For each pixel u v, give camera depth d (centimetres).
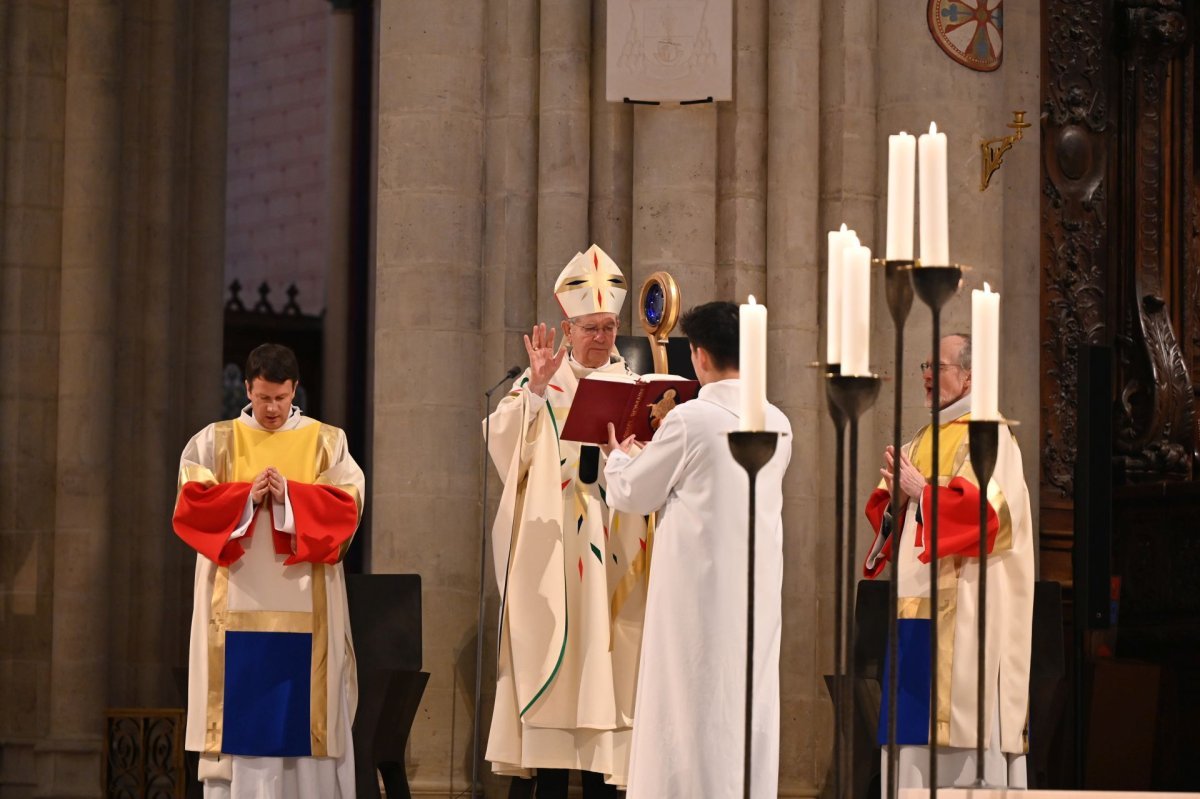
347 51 2927
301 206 3147
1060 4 1739
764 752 1063
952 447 1223
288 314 2859
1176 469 1712
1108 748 1563
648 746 1066
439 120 1538
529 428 1310
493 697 1495
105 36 1903
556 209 1541
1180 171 1752
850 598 850
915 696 1212
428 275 1525
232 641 1240
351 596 1330
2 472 1841
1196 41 1764
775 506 1092
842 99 1563
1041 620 1318
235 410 2803
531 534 1309
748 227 1549
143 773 1767
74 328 1867
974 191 1555
